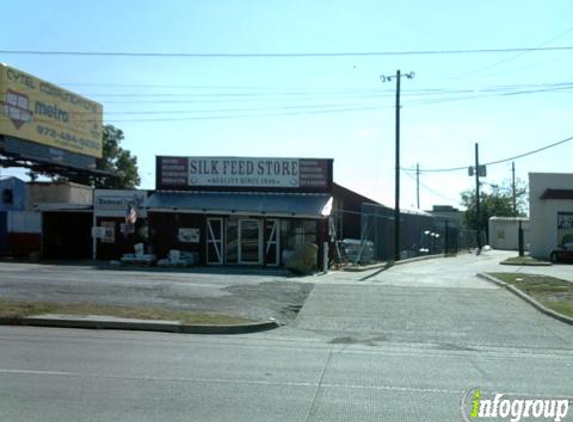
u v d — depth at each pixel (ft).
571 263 119.14
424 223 142.92
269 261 93.76
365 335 43.52
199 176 97.66
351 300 57.98
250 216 94.07
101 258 100.89
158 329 42.86
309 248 82.43
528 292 61.77
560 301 56.59
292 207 92.48
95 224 100.63
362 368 31.22
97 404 23.07
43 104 144.15
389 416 22.17
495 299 59.77
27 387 25.54
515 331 45.42
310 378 28.43
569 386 27.66
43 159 144.56
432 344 40.40
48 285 61.36
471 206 292.20
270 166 96.94
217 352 34.96
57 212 107.04
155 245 96.07
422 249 138.10
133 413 21.94
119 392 24.97
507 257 147.13
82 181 189.67
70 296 54.85
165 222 96.17
